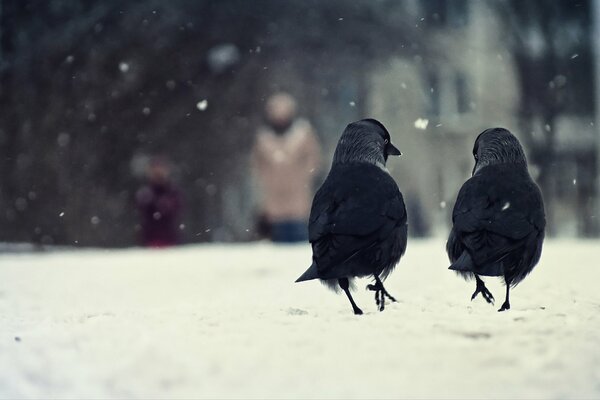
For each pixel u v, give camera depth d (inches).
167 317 283.7
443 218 1803.6
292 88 1368.1
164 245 925.8
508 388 185.9
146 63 1219.9
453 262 299.7
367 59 1417.3
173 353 217.2
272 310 305.3
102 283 499.5
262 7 1295.5
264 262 596.7
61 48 1133.7
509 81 1838.1
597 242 744.3
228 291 428.5
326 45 1365.7
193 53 1261.1
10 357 229.0
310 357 209.9
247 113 1320.1
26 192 1111.0
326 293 375.2
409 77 1723.7
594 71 1871.3
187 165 1302.9
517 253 292.7
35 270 583.5
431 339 225.3
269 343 224.8
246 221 1331.2
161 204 922.7
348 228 289.9
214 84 1290.6
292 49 1348.4
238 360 209.0
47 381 207.8
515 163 303.9
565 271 441.7
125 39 1187.9
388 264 301.1
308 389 187.3
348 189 299.0
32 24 1124.5
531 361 203.8
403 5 1475.1
